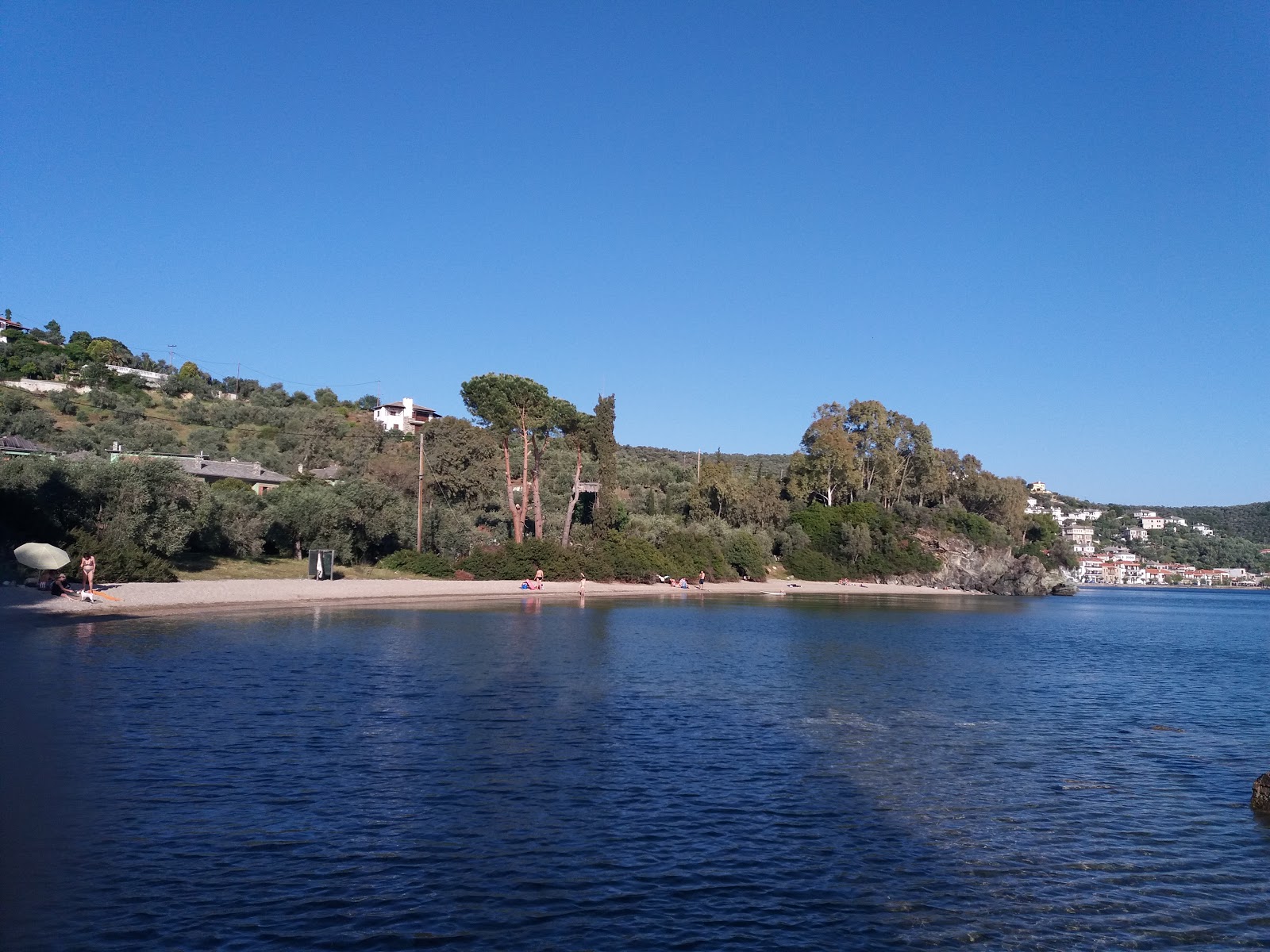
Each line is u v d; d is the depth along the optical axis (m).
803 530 116.50
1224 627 71.62
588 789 15.73
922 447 132.88
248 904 10.42
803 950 9.90
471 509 95.06
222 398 143.38
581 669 29.91
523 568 75.56
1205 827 14.91
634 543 87.12
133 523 50.66
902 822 14.63
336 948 9.42
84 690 21.98
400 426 163.12
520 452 89.88
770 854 12.85
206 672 25.67
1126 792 17.05
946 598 101.25
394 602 55.66
